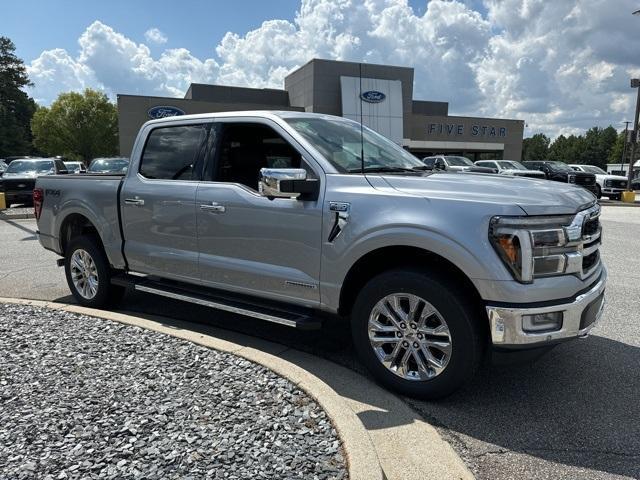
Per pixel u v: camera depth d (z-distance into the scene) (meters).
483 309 3.32
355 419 2.88
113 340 4.23
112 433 2.81
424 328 3.45
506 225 3.12
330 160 4.01
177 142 4.91
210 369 3.65
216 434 2.80
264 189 3.76
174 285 4.99
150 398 3.22
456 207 3.29
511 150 48.91
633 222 14.88
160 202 4.82
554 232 3.17
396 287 3.50
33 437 2.78
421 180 3.68
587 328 3.39
